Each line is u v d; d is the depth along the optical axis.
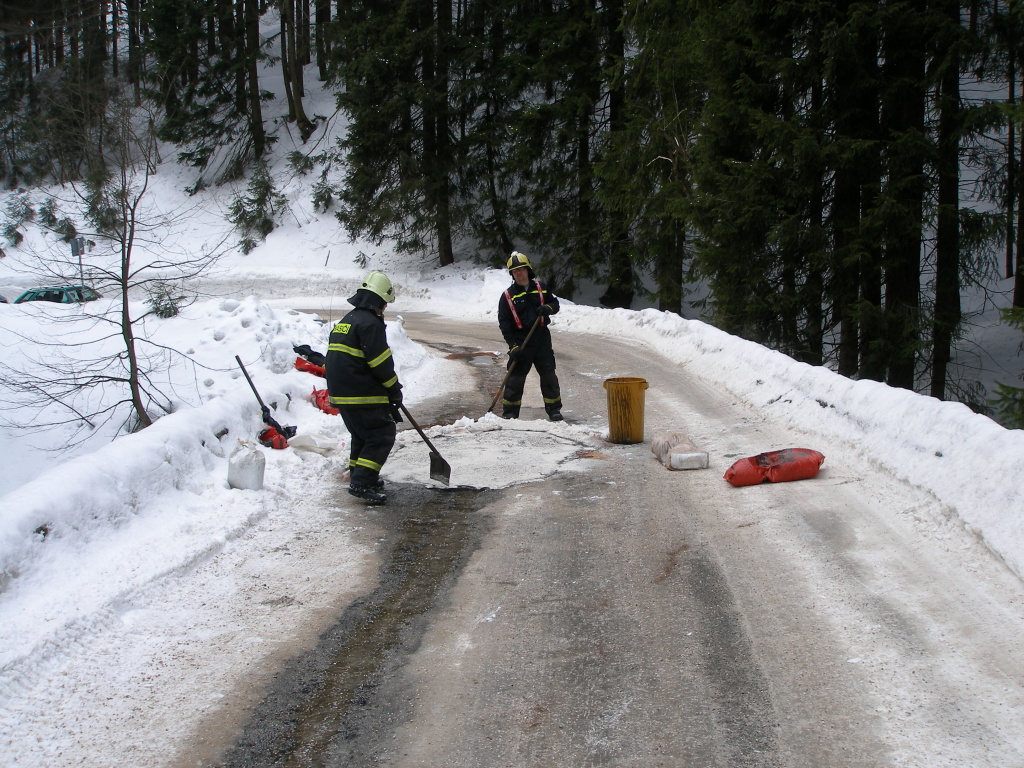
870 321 13.85
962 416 5.16
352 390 5.41
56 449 9.55
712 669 3.19
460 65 27.33
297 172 35.47
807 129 14.24
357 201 29.17
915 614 3.55
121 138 9.45
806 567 4.14
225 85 38.19
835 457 6.17
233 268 30.36
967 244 13.96
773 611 3.67
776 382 8.47
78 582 3.78
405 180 27.64
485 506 5.41
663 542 4.63
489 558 4.47
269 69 44.28
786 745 2.68
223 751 2.71
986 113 12.84
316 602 3.90
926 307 14.48
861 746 2.66
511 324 8.08
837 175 14.82
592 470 6.23
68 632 3.40
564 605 3.83
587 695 3.03
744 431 7.37
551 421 8.18
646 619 3.65
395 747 2.73
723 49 15.91
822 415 7.07
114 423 10.40
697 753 2.65
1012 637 3.29
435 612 3.79
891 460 5.55
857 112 14.27
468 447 7.02
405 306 25.64
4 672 3.07
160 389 9.98
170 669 3.25
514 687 3.10
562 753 2.68
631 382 7.01
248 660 3.33
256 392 6.80
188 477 5.30
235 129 39.03
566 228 26.20
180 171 37.88
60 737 2.77
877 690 2.98
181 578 4.14
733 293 16.14
